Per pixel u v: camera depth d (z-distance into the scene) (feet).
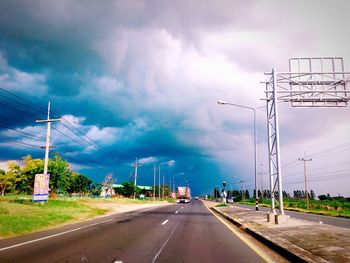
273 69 64.18
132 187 319.06
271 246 33.96
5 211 66.39
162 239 38.42
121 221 63.67
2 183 212.84
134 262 24.72
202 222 65.62
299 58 64.69
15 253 27.89
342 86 64.23
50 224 54.44
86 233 43.27
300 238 37.04
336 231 44.37
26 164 206.49
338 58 64.28
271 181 67.72
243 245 35.06
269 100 68.28
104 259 25.62
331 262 23.65
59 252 28.55
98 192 299.58
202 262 25.48
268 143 69.15
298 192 490.49
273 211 66.33
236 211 107.14
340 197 370.94
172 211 106.93
